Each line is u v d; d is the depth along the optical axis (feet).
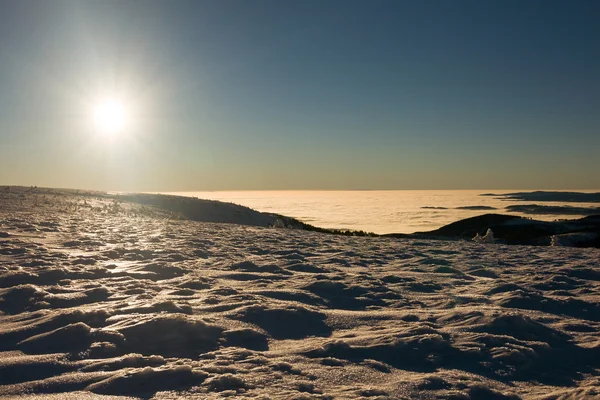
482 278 26.14
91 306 16.24
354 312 16.99
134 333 12.96
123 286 19.85
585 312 17.94
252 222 107.76
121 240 37.14
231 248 36.42
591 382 10.84
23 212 58.75
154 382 9.79
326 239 51.29
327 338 13.69
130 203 99.14
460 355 12.26
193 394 9.30
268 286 21.35
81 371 10.43
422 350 12.51
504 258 35.53
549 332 14.49
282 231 62.13
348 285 22.11
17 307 16.02
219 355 11.74
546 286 23.40
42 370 10.41
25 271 21.77
